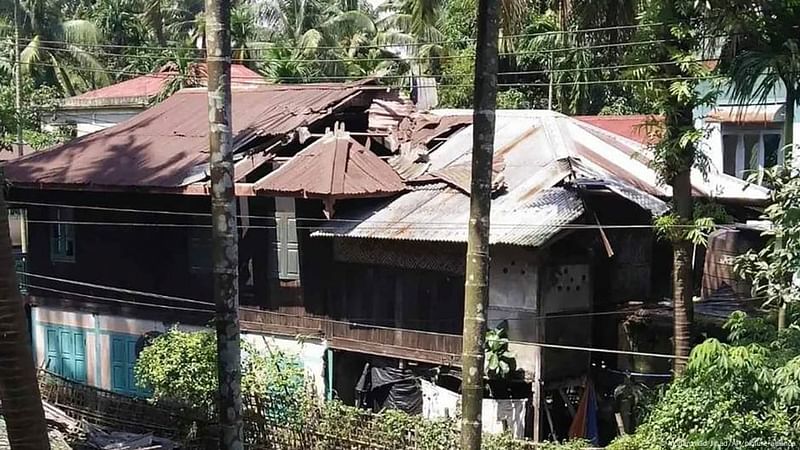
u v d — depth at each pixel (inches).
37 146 1189.1
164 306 759.1
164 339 629.9
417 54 1192.2
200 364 597.0
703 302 622.8
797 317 404.5
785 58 442.6
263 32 1480.1
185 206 741.9
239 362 366.0
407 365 636.1
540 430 580.1
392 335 634.2
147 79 1327.5
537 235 547.2
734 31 458.9
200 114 834.2
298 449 582.2
